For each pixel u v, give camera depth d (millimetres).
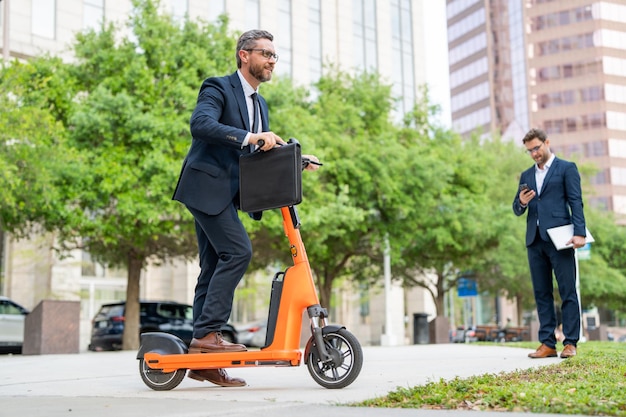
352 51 38781
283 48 35562
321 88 23688
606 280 31828
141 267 18906
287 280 4168
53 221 16828
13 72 15016
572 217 6289
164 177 16203
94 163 16500
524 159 30203
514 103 89375
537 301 6598
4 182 14383
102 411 3223
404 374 4898
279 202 4020
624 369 4348
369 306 37375
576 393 3168
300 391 3922
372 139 22312
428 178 21031
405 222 21516
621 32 86688
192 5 32031
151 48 17828
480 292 31125
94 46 18047
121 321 19297
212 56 18375
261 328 24406
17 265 25906
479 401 3035
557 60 87688
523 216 25188
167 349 4316
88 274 29234
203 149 4312
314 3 37500
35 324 13102
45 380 5430
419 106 25234
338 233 19156
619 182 83562
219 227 4262
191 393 4031
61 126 15594
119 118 16703
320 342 4004
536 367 5051
